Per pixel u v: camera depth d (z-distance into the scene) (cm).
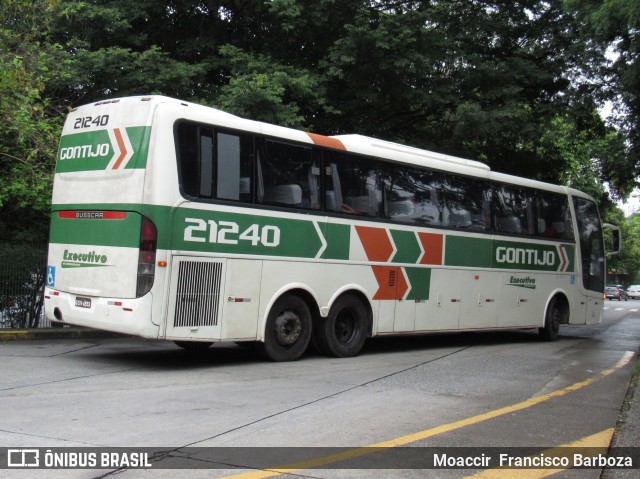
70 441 524
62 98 1480
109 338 1273
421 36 1571
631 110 1678
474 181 1305
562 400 756
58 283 916
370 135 1723
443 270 1221
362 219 1077
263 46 1664
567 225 1544
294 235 973
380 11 1669
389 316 1123
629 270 8262
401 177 1154
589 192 2572
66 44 1464
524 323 1406
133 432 556
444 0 1697
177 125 849
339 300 1049
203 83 1617
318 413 646
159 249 822
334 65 1552
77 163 911
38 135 1284
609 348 1372
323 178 1023
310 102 1534
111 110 880
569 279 1534
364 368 952
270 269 942
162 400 685
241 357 1025
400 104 1697
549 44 1812
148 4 1588
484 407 703
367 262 1084
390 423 616
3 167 1372
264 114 1391
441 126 1834
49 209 1309
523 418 656
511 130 1667
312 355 1070
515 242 1384
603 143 1764
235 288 899
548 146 1823
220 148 891
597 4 1312
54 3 1188
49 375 820
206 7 1647
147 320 813
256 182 930
